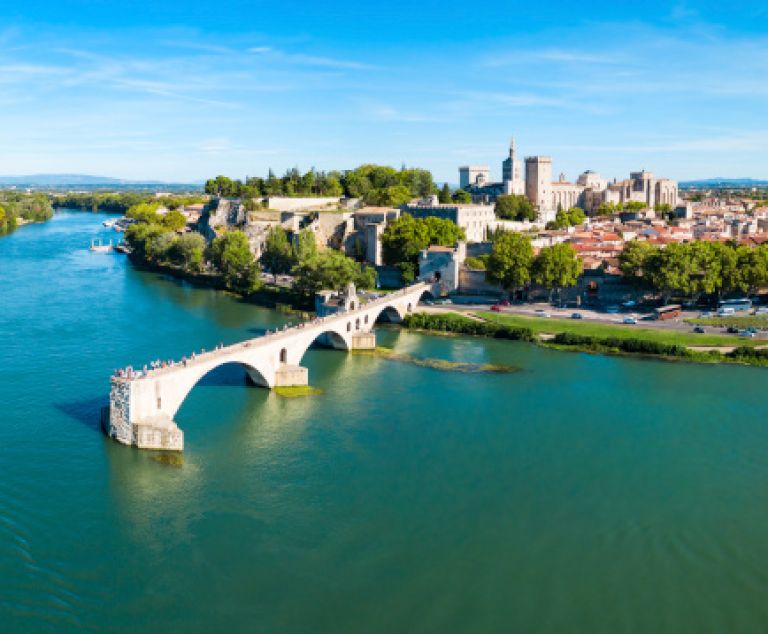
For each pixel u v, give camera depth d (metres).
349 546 75.56
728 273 178.38
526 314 183.25
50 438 98.06
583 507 84.56
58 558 72.12
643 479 91.62
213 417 110.12
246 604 66.19
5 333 152.50
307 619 64.38
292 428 106.50
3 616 63.47
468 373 136.62
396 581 70.06
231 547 74.88
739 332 158.38
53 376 122.69
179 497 84.50
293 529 78.50
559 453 99.25
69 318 170.62
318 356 149.25
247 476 90.31
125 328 162.12
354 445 100.81
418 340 164.88
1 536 75.19
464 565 72.75
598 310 187.75
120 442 97.25
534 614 65.81
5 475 87.62
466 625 64.12
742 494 88.00
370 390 125.44
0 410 106.88
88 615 64.12
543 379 132.75
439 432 106.25
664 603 67.69
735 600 68.19
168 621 63.66
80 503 82.19
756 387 127.25
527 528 79.75
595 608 66.75
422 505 84.31
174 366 103.44
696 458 97.94
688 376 134.00
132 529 77.50
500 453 99.06
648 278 183.00
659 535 78.81
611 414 114.38
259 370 120.50
